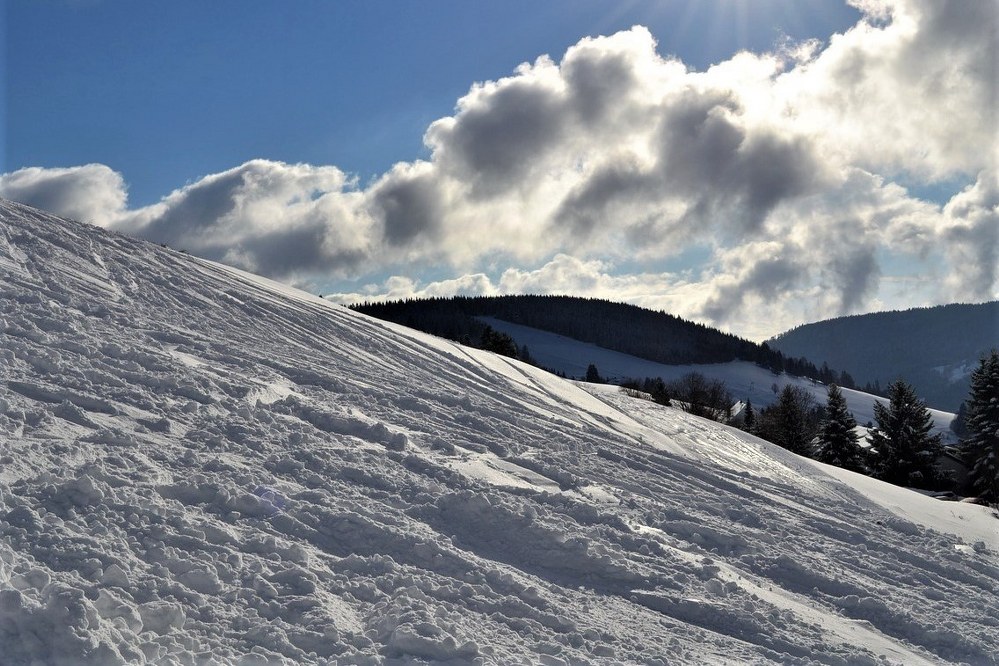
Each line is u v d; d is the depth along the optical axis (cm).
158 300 1997
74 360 1270
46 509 749
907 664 868
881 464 5306
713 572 1012
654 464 1619
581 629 789
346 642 670
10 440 891
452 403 1738
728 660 791
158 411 1144
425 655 674
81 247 2188
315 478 1035
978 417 4900
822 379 16262
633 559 1005
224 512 867
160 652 596
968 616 1061
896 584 1152
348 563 822
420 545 884
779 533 1294
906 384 5341
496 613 785
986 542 1800
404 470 1152
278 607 703
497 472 1270
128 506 790
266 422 1238
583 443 1642
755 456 2544
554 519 1072
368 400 1570
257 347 1819
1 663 546
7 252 1902
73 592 592
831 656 840
